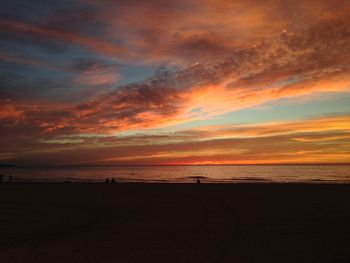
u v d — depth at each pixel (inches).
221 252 312.3
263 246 333.1
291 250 318.0
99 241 357.4
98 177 2172.7
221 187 961.5
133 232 400.2
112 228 423.2
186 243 346.3
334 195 748.6
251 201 660.1
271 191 839.7
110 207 594.9
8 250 323.9
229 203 635.5
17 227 430.9
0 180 1231.5
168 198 718.5
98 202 658.8
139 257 298.5
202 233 391.9
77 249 326.0
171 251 317.1
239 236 375.2
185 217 495.5
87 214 524.7
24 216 508.1
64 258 296.2
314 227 420.8
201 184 1072.2
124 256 301.7
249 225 434.3
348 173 2652.6
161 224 446.9
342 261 283.9
